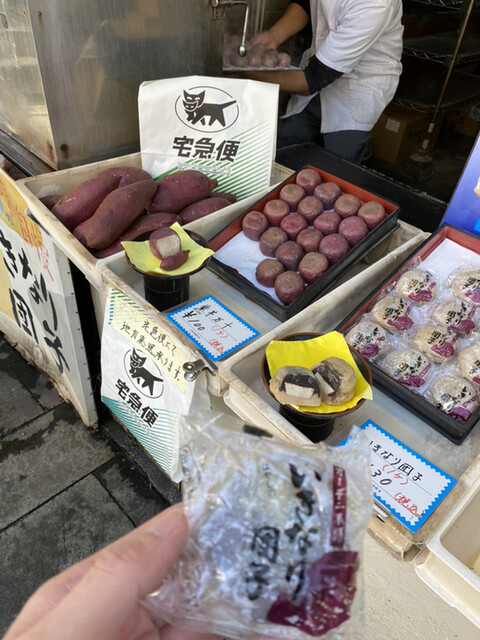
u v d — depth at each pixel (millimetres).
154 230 1176
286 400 758
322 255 1127
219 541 424
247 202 1312
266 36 1842
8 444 1793
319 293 1104
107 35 1349
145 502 1654
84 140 1479
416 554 662
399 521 694
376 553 829
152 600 445
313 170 1342
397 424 879
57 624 393
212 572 420
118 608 410
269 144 1345
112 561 409
